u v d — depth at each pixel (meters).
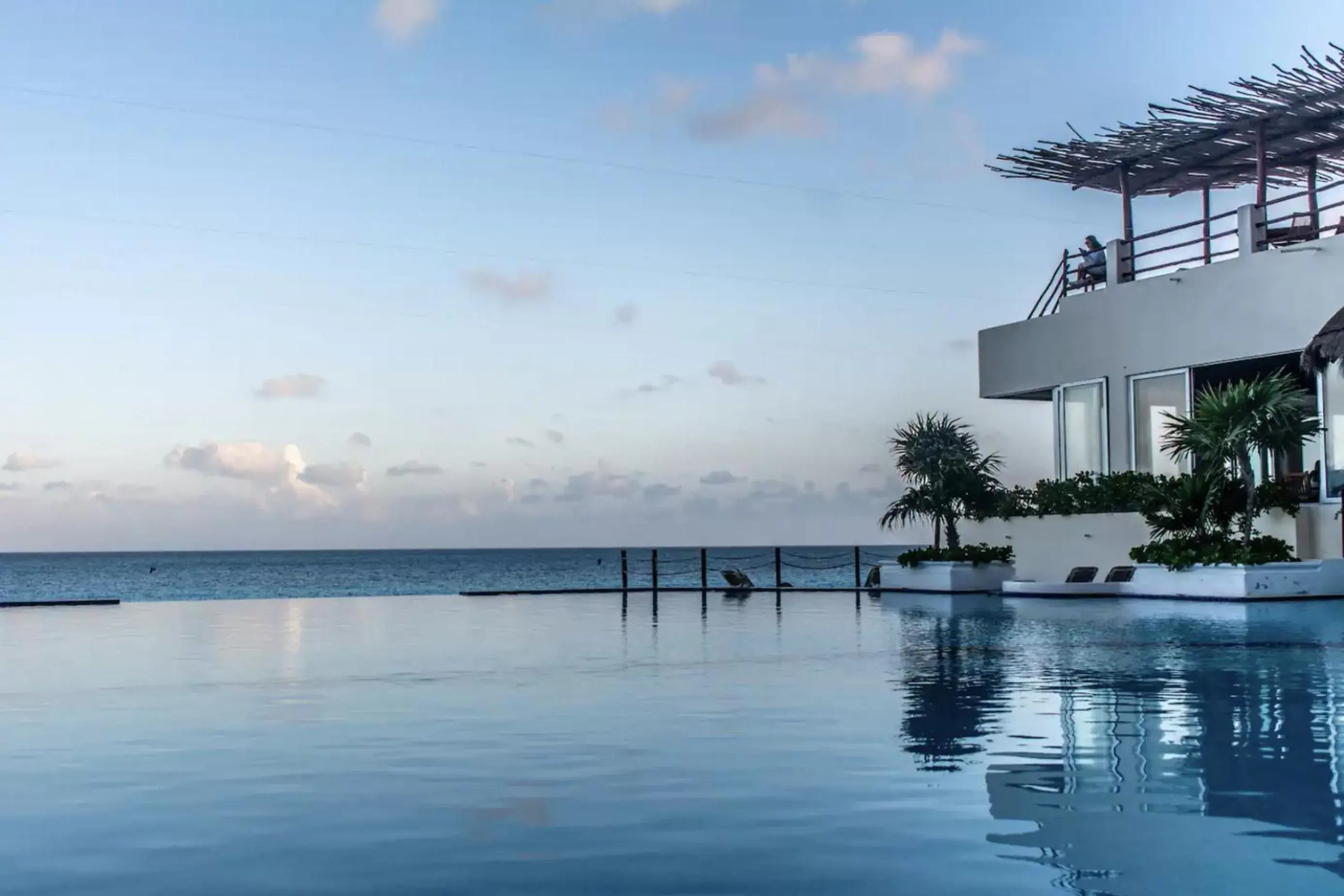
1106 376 22.80
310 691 8.36
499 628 14.84
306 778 5.24
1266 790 4.77
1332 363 17.59
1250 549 17.31
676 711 7.14
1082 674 8.76
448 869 3.81
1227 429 17.61
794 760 5.52
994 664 9.54
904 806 4.57
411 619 16.84
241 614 18.61
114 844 4.15
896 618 15.58
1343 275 18.69
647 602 21.61
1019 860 3.82
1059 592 19.34
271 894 3.58
